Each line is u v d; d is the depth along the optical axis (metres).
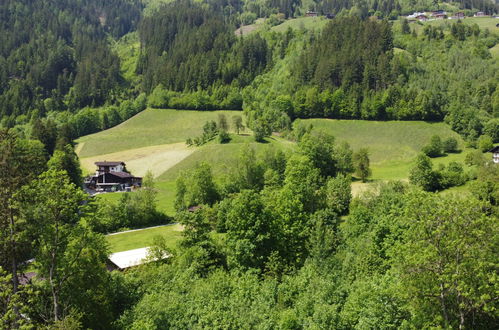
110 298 41.47
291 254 53.94
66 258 38.06
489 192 63.88
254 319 32.41
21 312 34.06
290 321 31.09
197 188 102.56
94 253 40.19
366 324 29.47
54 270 38.09
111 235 86.44
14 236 36.78
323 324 30.14
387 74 188.88
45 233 36.81
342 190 78.94
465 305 28.23
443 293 28.78
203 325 33.28
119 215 93.06
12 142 40.72
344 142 115.75
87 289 39.53
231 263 50.75
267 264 49.00
